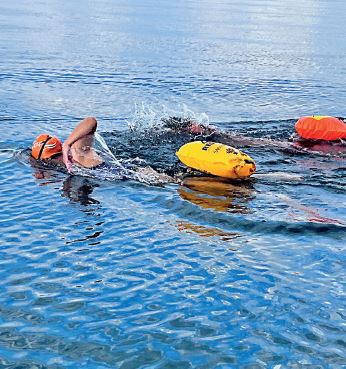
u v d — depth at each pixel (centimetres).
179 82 945
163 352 335
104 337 343
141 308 363
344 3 3684
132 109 779
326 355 334
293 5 3231
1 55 1108
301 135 628
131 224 449
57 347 336
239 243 426
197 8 2584
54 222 449
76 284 381
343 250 418
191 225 449
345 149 600
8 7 2255
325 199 490
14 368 321
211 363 328
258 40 1529
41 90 857
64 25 1680
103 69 1017
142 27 1719
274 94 896
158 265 400
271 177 529
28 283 381
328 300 371
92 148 552
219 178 526
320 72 1084
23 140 627
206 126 641
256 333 347
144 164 554
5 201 479
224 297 373
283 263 404
